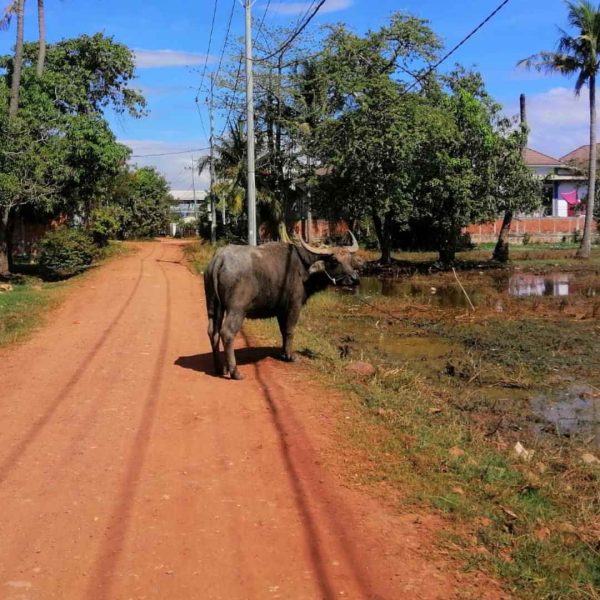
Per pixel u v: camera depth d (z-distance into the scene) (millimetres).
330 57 29484
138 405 7852
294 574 4234
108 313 15320
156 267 29266
